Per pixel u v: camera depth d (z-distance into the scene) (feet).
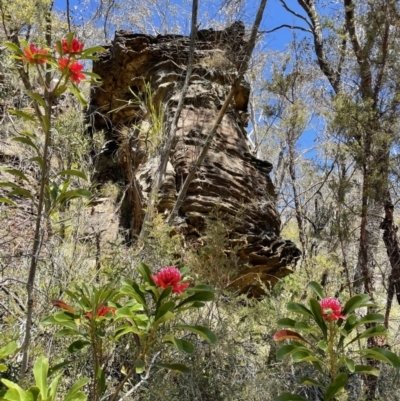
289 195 24.04
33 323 9.60
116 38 22.34
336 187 13.53
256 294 17.07
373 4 14.25
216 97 20.13
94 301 7.27
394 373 11.42
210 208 16.44
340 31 17.03
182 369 7.59
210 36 22.26
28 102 16.85
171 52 21.71
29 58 7.64
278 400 7.75
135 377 9.55
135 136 20.29
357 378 11.19
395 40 14.17
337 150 14.61
